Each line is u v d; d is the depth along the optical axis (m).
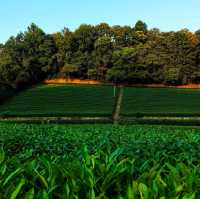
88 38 185.88
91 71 175.12
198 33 178.75
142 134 29.34
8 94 148.12
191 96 148.38
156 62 170.62
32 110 126.50
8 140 18.62
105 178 7.03
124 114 110.31
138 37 189.50
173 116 106.75
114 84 170.38
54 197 6.86
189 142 15.59
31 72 174.25
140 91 154.12
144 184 6.43
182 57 175.75
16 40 186.25
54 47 185.12
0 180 7.17
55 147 16.09
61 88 159.00
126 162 8.19
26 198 6.32
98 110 124.88
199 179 7.12
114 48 182.00
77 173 7.37
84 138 23.05
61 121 90.31
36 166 8.20
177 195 6.42
